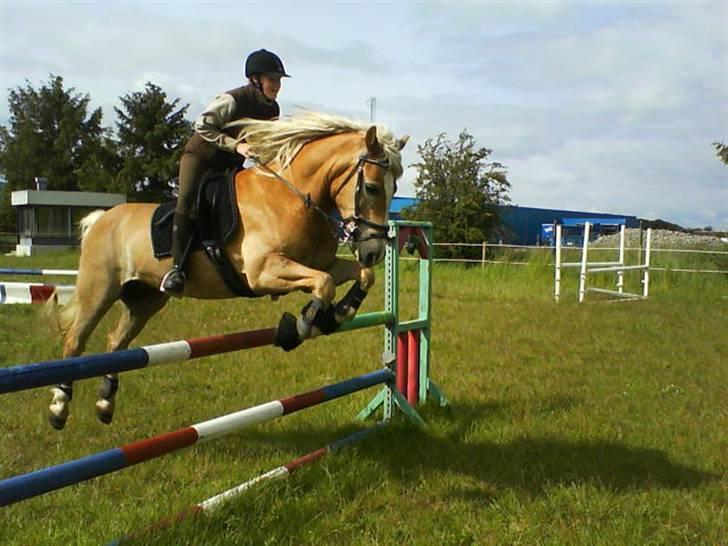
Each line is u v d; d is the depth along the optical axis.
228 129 4.57
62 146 56.59
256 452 5.11
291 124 4.42
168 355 3.59
